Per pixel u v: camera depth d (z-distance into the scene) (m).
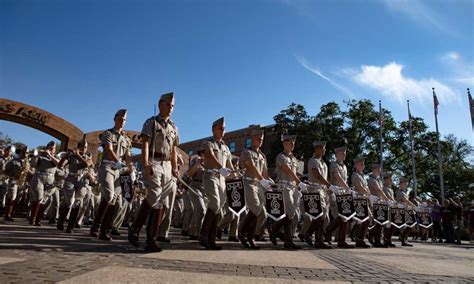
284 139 8.22
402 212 10.43
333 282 3.73
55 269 3.41
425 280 4.21
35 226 9.88
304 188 8.06
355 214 8.88
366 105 34.97
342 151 9.41
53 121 23.62
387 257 6.93
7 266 3.41
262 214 9.12
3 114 22.20
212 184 6.36
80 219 10.62
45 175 10.48
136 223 5.51
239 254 5.76
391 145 35.97
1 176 12.09
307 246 8.53
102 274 3.31
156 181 5.33
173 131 5.84
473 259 7.79
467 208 21.53
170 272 3.64
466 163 42.47
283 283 3.47
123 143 7.32
